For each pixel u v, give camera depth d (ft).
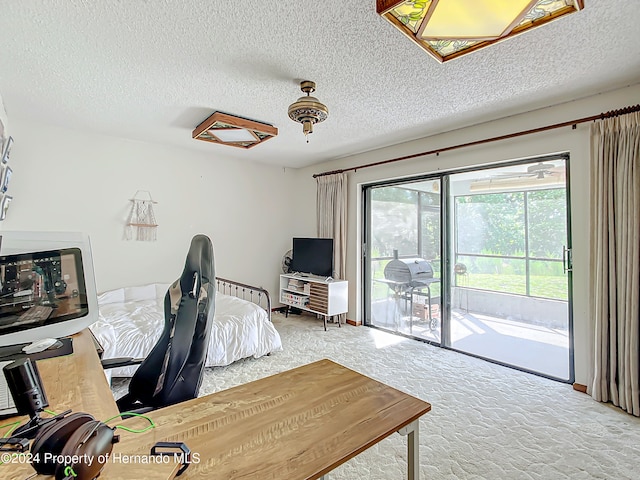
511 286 10.41
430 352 11.28
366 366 10.02
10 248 4.31
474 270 11.27
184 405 3.45
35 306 4.46
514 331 10.35
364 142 12.69
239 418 3.22
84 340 4.93
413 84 7.74
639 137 7.38
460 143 10.96
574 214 8.65
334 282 14.10
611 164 7.80
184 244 13.94
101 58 6.63
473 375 9.39
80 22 5.47
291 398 3.68
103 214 12.00
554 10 4.74
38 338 4.43
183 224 13.92
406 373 9.53
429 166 11.89
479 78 7.46
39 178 10.77
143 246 12.89
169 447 2.51
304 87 7.70
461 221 11.57
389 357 10.79
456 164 11.12
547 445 6.26
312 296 14.67
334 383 4.09
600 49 6.28
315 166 16.94
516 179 10.20
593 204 8.14
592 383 8.16
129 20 5.43
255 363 10.22
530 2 4.24
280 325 14.57
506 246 10.50
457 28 4.82
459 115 9.75
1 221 9.58
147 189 12.97
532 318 9.95
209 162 14.67
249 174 16.07
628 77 7.41
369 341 12.43
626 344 7.46
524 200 10.03
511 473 5.53
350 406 3.53
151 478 2.12
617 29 5.64
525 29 5.02
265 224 16.71
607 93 8.09
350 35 5.84
